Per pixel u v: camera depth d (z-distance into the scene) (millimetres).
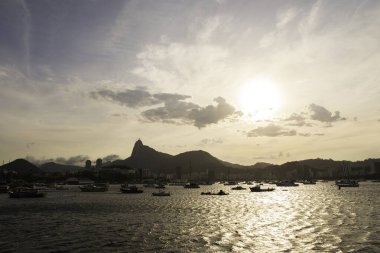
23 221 98188
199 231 78562
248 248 61656
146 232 77625
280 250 59969
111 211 125062
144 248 62188
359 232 74312
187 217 105312
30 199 196500
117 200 187375
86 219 101625
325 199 179625
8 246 64625
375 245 62312
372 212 111875
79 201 179250
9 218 105625
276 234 74000
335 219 95812
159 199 195875
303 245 63281
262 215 109625
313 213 112562
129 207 141750
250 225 87188
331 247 61375
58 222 95375
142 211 124875
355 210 119188
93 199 196000
